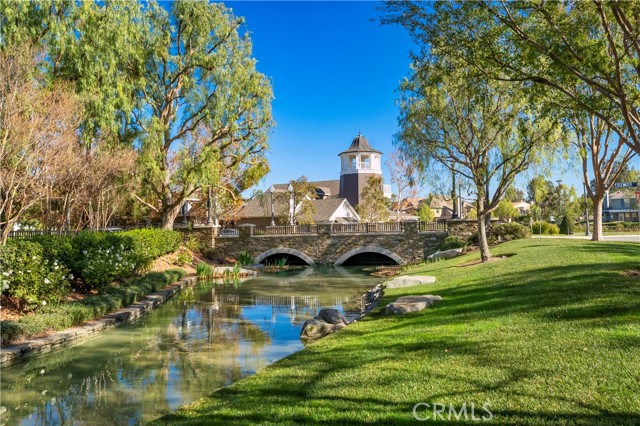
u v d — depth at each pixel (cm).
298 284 2316
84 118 2136
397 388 516
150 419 631
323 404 488
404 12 1005
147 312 1499
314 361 669
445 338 712
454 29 991
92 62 2239
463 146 1758
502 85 1504
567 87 1031
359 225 3481
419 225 3356
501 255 1852
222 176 3622
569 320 717
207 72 2938
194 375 825
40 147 1662
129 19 2544
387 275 2639
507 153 1688
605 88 852
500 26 945
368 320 976
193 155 3027
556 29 867
